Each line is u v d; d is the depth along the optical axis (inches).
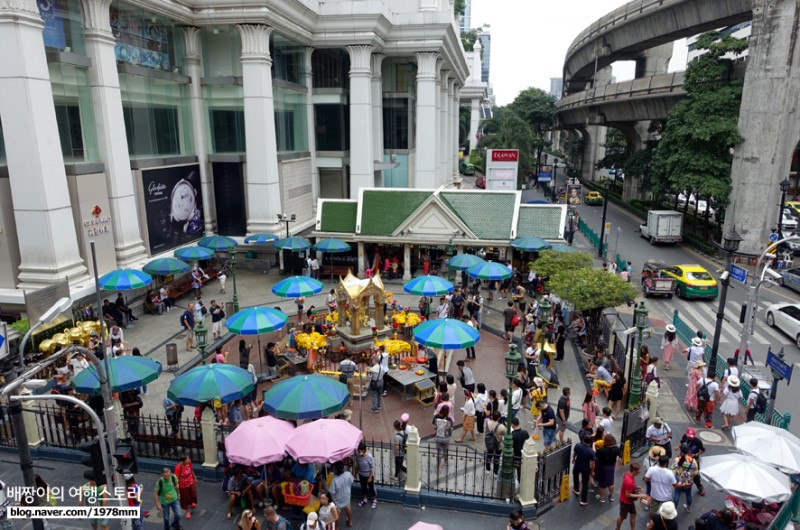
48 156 901.2
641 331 669.3
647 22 2162.9
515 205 1267.2
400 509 531.5
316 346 786.8
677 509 527.2
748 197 1603.1
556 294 891.4
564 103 3287.4
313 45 1614.2
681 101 1749.5
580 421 687.7
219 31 1362.0
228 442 487.8
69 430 616.7
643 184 2349.9
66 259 942.4
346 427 501.4
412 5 1857.8
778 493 433.7
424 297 1031.6
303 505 497.7
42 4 912.9
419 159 1833.2
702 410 690.8
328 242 1216.2
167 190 1243.8
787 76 1515.7
